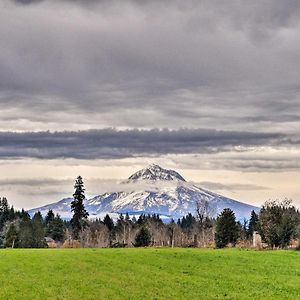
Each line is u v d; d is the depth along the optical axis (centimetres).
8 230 15088
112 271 5244
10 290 4091
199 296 3891
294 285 4444
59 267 5559
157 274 5028
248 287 4303
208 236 14838
